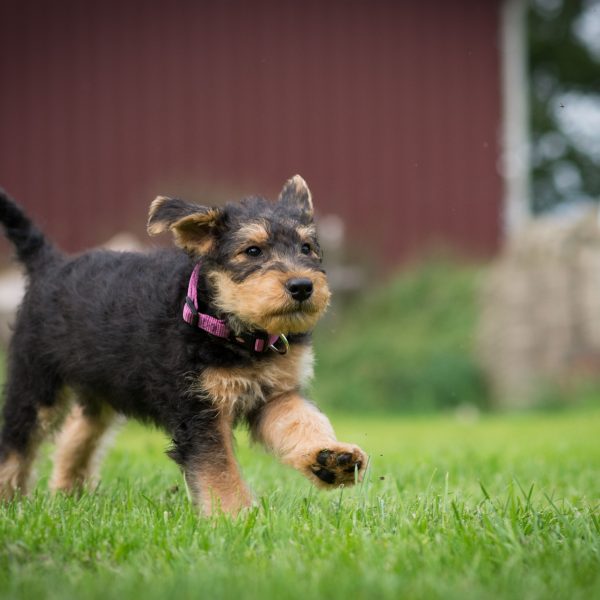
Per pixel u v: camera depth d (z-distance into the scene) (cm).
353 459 422
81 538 378
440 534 377
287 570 323
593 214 1497
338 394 1514
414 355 1557
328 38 1878
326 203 1878
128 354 481
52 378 534
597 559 344
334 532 383
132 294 492
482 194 1902
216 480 444
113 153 1845
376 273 1853
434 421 1291
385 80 1886
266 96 1872
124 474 607
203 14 1859
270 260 468
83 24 1839
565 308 1460
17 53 1831
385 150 1891
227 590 301
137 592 304
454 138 1894
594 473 626
